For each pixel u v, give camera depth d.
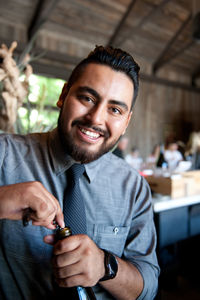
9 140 0.81
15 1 4.71
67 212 0.70
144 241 0.85
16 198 0.53
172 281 2.06
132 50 6.69
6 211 0.53
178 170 2.35
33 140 0.82
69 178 0.76
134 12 5.61
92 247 0.56
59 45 5.79
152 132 7.64
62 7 5.11
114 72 0.66
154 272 0.80
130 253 0.83
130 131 7.18
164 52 7.10
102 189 0.83
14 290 0.72
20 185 0.56
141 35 6.30
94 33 5.98
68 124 0.67
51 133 0.82
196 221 1.85
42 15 4.96
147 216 0.89
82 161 0.71
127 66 0.67
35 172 0.77
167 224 1.65
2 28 5.08
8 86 0.98
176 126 8.26
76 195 0.73
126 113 0.69
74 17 5.43
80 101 0.66
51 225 0.57
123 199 0.86
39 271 0.71
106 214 0.82
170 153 3.38
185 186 1.79
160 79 7.53
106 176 0.85
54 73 5.21
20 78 1.11
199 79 9.00
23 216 0.55
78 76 0.67
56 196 0.76
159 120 7.82
